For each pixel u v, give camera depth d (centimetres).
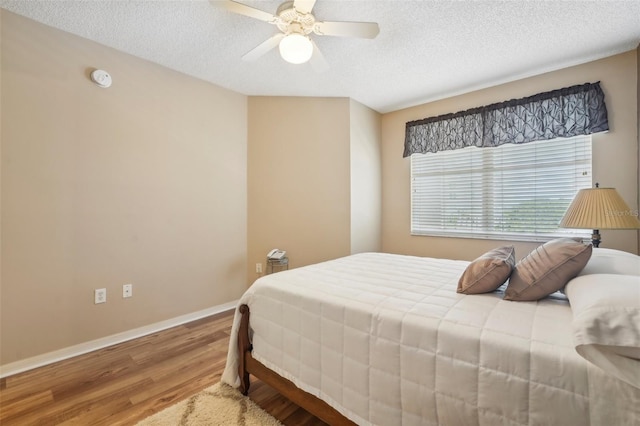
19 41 196
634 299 81
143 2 187
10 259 194
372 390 117
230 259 323
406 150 373
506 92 304
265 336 159
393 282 163
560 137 275
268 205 340
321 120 343
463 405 97
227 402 162
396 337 113
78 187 221
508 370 91
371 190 379
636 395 74
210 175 305
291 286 157
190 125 288
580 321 82
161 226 268
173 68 274
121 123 243
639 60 237
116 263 240
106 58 235
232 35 223
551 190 285
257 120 338
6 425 144
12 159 194
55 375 189
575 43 234
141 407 158
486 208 324
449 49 242
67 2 186
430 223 364
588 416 79
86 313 225
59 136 212
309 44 186
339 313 130
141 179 255
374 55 251
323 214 343
